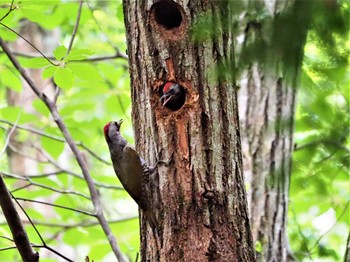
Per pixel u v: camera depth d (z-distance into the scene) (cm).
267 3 577
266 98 1038
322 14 420
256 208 1024
